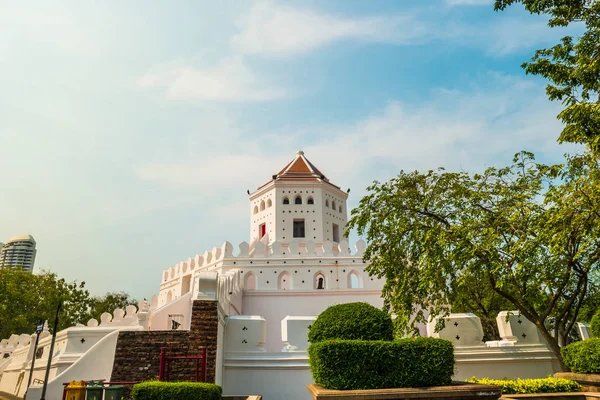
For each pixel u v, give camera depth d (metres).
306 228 38.97
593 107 10.91
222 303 16.91
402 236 16.23
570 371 12.56
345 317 9.98
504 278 13.20
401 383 8.59
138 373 12.36
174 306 18.16
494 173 15.63
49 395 12.98
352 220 17.30
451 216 15.57
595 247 12.86
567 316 14.24
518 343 14.65
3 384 26.33
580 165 13.91
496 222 13.72
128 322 22.59
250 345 14.12
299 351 13.94
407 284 15.09
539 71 12.39
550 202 12.37
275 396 13.33
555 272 13.71
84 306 50.41
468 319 14.64
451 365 8.91
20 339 30.47
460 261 14.20
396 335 14.63
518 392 11.30
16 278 44.44
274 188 40.66
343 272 27.69
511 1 11.93
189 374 12.19
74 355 15.68
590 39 11.30
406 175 17.03
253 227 41.88
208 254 30.88
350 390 8.30
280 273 27.81
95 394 10.19
